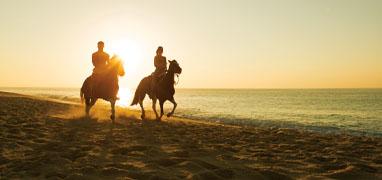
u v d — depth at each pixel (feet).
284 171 22.15
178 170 21.57
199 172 20.84
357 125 79.77
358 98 332.60
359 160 26.27
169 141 32.71
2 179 19.08
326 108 160.56
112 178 19.56
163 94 49.39
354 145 34.37
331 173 21.70
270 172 21.22
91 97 46.47
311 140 37.81
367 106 181.98
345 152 29.68
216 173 20.80
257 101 257.14
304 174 21.71
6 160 23.15
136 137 34.37
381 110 145.48
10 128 35.65
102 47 45.11
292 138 38.81
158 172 20.95
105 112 63.87
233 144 33.01
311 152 29.50
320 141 37.29
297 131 51.72
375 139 41.98
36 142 29.78
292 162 24.82
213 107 158.51
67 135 33.58
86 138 32.65
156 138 34.27
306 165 24.00
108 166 22.03
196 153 27.27
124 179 19.22
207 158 25.80
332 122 87.81
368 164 25.03
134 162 23.66
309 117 105.60
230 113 117.29
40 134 33.30
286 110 142.10
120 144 30.25
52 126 39.29
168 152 27.14
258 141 35.55
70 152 25.95
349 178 21.07
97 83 45.16
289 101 256.52
